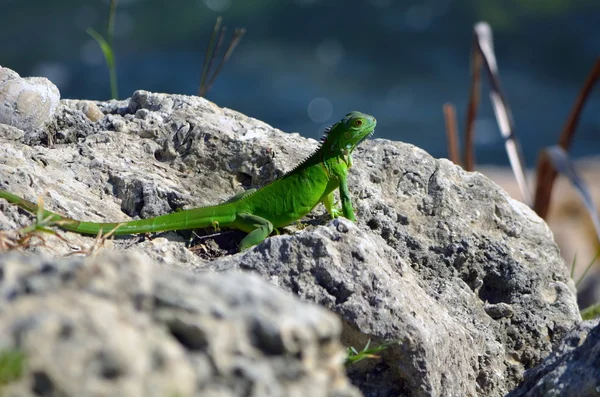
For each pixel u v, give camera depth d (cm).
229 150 1094
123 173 1027
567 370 793
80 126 1124
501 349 966
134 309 514
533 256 1048
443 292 976
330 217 1079
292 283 833
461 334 901
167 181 1048
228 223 981
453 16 5744
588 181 3416
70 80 4822
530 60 5447
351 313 813
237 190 1074
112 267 533
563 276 1061
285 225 1028
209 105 1172
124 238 944
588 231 2447
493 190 1093
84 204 961
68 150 1059
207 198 1042
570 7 5847
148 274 536
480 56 1662
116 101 1223
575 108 1611
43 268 536
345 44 5506
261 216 998
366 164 1098
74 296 505
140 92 1182
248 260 846
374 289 830
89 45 5191
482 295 1023
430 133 4600
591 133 4706
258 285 559
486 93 5047
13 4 5509
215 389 501
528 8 5822
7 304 494
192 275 554
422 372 811
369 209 1038
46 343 466
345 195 1010
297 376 519
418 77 5222
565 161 1451
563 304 1020
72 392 456
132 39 5309
